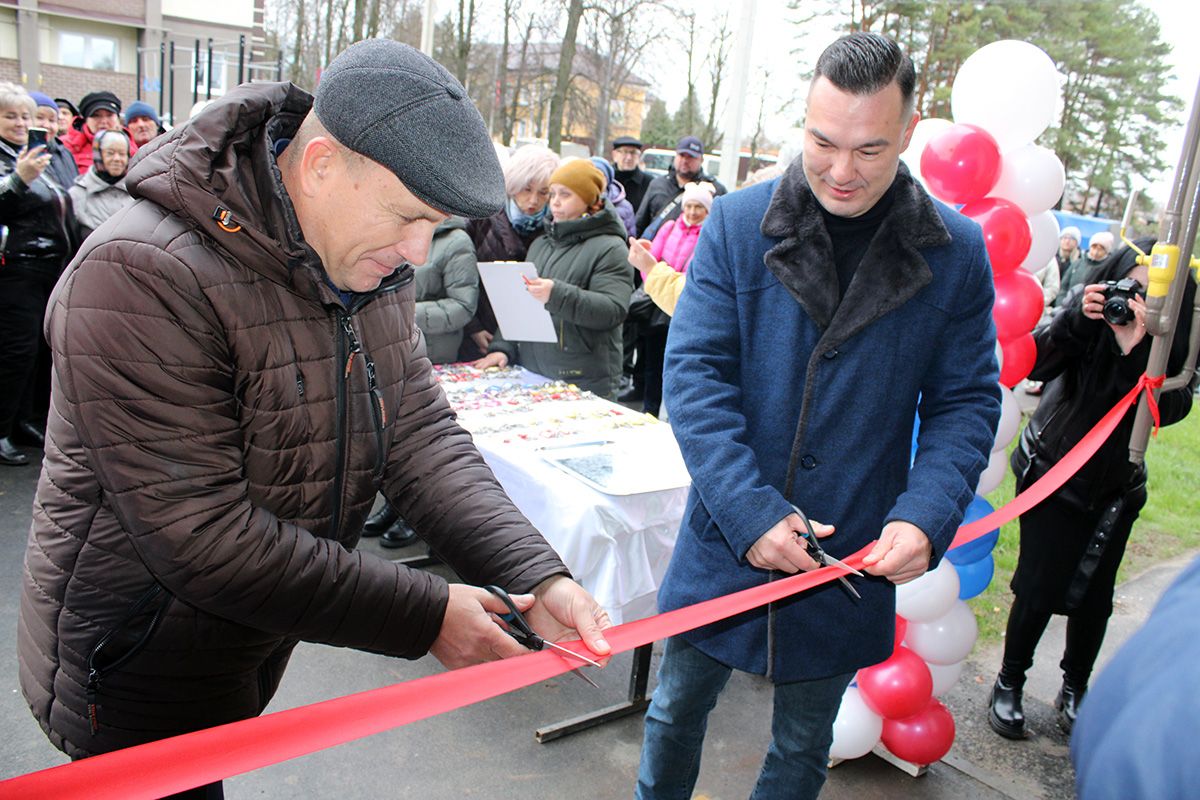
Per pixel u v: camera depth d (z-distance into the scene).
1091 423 2.40
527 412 2.86
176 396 0.99
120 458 0.98
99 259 0.98
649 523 2.23
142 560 1.03
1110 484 2.39
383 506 3.68
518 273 3.05
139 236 0.99
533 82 18.45
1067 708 2.73
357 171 1.00
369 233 1.04
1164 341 2.18
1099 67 14.72
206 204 0.99
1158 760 0.51
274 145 1.11
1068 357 2.45
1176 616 0.58
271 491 1.13
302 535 1.08
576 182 3.26
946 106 13.45
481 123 1.05
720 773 2.42
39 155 3.96
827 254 1.48
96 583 1.09
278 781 2.22
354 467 1.22
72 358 0.97
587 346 3.42
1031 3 13.98
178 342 0.99
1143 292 2.26
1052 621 3.61
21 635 1.19
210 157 1.00
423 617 1.12
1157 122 14.89
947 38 13.62
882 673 2.22
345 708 0.98
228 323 1.02
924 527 1.39
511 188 3.65
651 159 15.31
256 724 0.94
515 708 2.63
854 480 1.52
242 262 1.03
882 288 1.45
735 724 2.66
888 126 1.32
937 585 2.16
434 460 1.37
